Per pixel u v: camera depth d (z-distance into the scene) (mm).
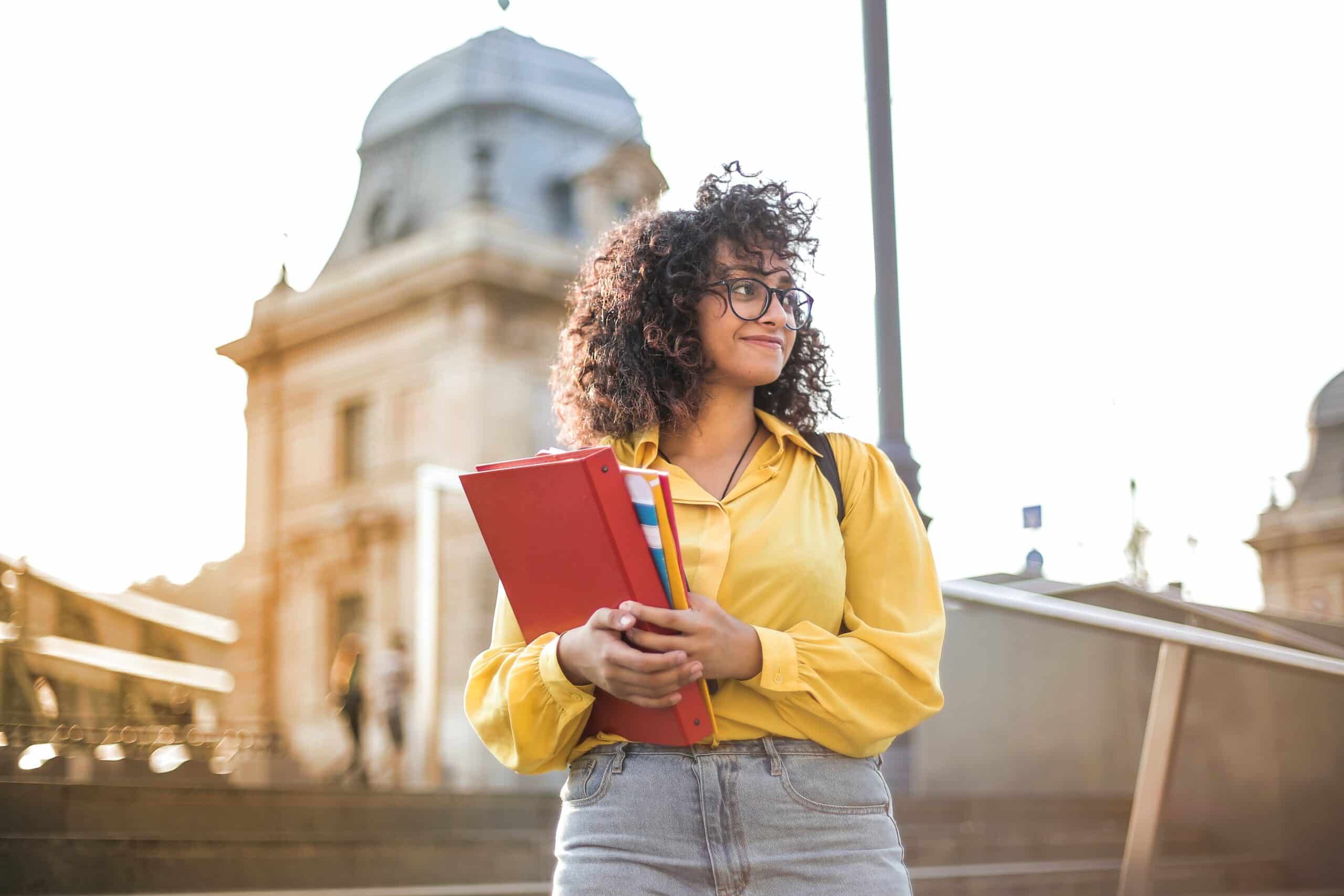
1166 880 6695
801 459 1874
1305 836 7141
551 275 22906
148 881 5324
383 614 22344
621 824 1701
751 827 1675
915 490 5812
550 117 25125
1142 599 5914
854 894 1669
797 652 1655
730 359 1881
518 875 6438
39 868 5035
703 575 1730
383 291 23297
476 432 21844
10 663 12055
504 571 1745
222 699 21797
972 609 10102
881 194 5996
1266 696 7387
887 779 8031
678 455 1924
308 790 6926
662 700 1609
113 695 13750
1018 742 9875
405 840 6191
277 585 23188
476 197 23422
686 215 1941
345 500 23141
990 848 7230
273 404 24344
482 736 1828
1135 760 9258
